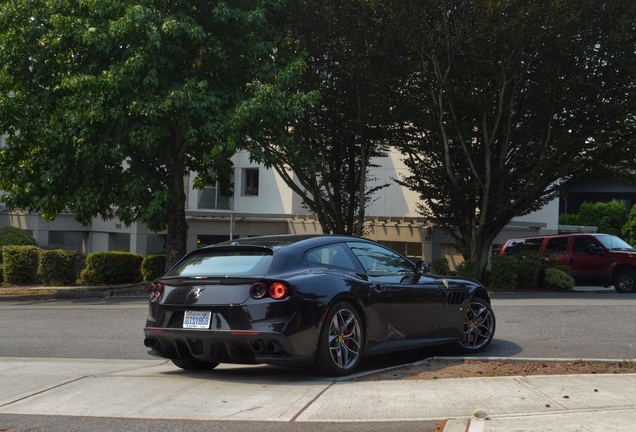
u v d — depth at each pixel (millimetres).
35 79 19734
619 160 22438
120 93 18500
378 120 20875
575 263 21922
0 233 28391
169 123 19109
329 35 21000
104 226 33750
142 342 11078
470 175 21781
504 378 7133
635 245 40188
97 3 18734
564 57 19781
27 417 6199
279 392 6828
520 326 11930
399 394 6578
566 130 20891
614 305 15125
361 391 6738
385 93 21219
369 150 23156
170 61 19078
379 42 20422
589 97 20547
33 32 19172
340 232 23812
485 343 9516
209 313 7234
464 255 22906
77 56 19625
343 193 23953
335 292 7457
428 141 21578
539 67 20125
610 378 7062
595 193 54250
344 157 23594
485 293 9703
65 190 19859
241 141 19484
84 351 10336
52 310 16172
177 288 7531
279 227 32938
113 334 12023
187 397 6707
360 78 20969
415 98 21062
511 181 21516
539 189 22375
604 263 21562
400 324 8289
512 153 21953
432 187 22156
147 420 5996
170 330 7418
